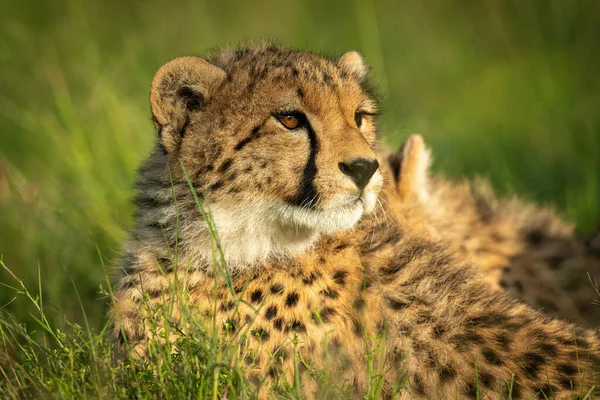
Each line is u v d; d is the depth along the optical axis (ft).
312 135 29.48
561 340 29.89
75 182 49.08
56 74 60.23
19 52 64.75
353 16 81.35
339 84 30.19
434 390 28.99
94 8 74.49
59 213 42.78
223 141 29.73
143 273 30.78
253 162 29.55
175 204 29.37
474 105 73.72
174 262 29.58
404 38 84.64
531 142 64.64
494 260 41.52
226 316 29.25
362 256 30.94
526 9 84.84
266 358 28.76
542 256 42.37
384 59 79.41
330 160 29.17
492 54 84.28
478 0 89.35
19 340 34.35
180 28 73.82
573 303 40.96
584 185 56.13
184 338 27.37
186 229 30.48
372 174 29.53
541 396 28.32
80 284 40.81
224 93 30.17
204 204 30.07
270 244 30.19
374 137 33.17
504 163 57.82
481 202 45.55
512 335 29.68
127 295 30.71
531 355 29.17
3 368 29.94
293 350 28.63
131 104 57.00
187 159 30.25
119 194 48.06
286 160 29.45
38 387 27.27
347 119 30.01
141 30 71.82
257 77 30.12
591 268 42.14
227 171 29.71
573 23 81.51
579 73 74.84
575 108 68.28
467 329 29.78
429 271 31.45
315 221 29.53
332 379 28.14
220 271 28.30
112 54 66.39
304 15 80.43
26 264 41.52
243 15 80.23
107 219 41.52
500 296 31.76
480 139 64.44
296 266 29.73
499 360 29.04
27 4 72.90
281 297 29.43
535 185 58.13
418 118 67.15
